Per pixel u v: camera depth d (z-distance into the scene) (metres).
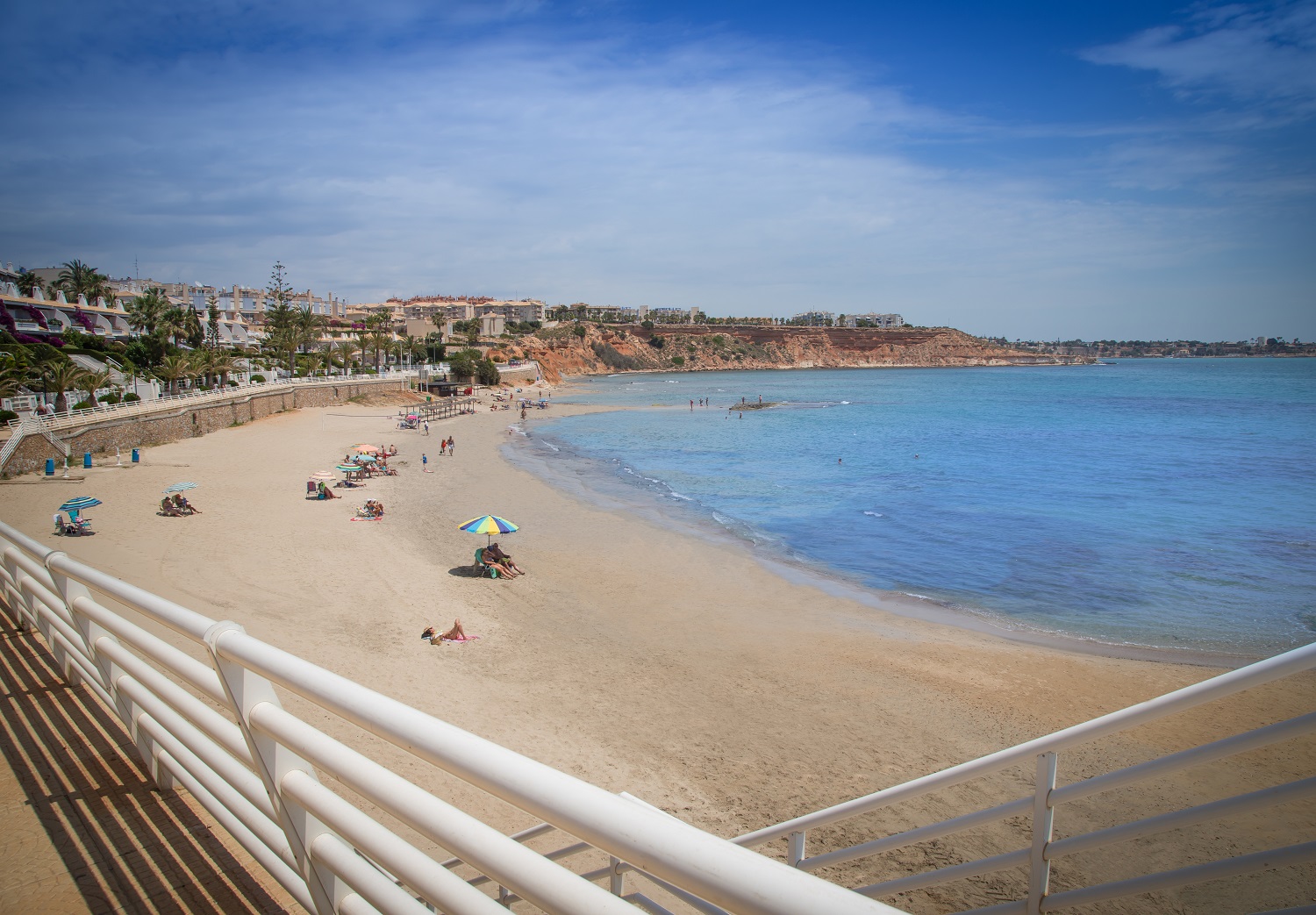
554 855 4.93
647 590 23.81
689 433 75.75
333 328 157.12
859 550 29.30
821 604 22.52
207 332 114.31
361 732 10.70
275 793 2.18
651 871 1.12
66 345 69.81
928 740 13.83
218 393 64.88
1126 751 13.07
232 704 2.25
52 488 36.38
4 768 3.94
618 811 1.20
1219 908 7.87
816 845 10.13
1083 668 17.55
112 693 3.95
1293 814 9.88
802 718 14.63
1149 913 7.79
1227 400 123.00
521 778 1.34
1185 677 16.97
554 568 26.16
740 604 22.44
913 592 23.86
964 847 9.80
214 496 36.50
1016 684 16.58
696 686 16.16
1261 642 19.30
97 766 3.94
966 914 2.77
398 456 55.84
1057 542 30.50
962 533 32.19
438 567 25.53
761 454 60.03
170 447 52.50
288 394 81.00
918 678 16.86
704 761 12.79
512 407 106.44
